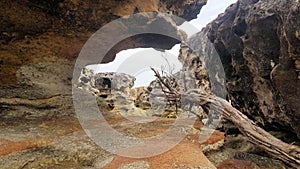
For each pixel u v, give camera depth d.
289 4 8.05
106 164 3.57
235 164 5.41
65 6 5.67
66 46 6.33
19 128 4.45
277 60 9.06
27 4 5.28
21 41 5.67
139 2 6.36
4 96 5.04
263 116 10.10
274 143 6.05
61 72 6.31
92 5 5.88
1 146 3.64
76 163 3.66
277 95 8.88
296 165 5.48
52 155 3.70
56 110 5.44
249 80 10.89
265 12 9.38
